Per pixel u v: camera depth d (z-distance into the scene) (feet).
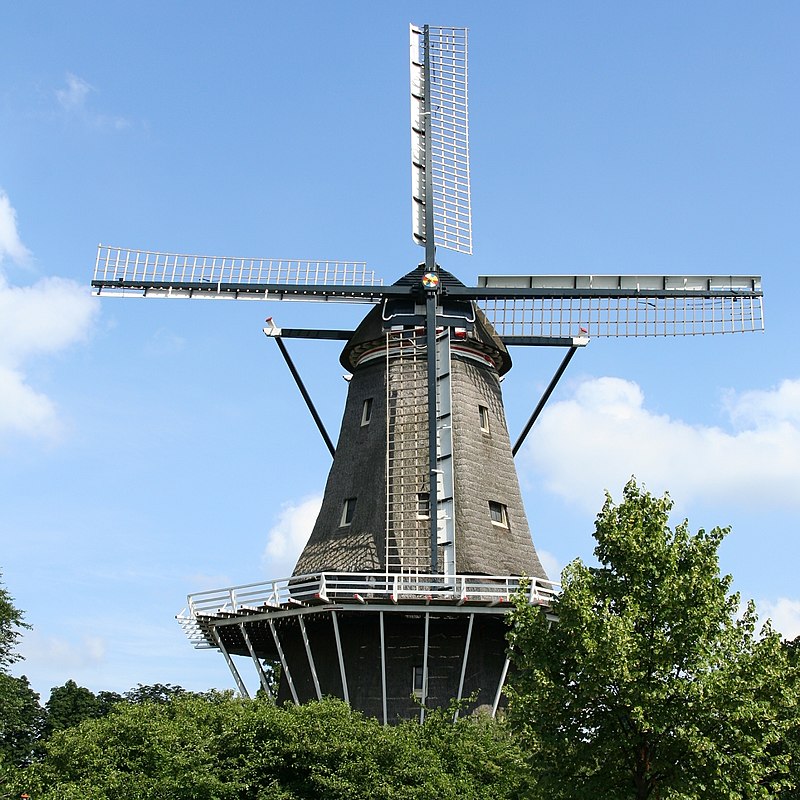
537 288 114.83
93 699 204.44
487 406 114.83
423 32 126.11
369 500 109.09
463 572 104.12
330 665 104.42
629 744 64.03
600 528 69.92
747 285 116.16
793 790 72.18
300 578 99.60
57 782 77.66
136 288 116.06
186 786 72.69
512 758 80.69
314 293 116.06
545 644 69.26
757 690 64.64
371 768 74.90
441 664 101.30
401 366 111.96
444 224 119.14
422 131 121.60
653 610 65.87
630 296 115.14
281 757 76.69
